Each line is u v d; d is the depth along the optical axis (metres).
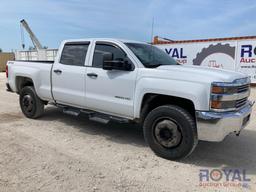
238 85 4.14
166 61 5.28
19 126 6.12
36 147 4.78
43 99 6.43
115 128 6.16
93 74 5.19
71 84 5.62
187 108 4.39
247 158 4.55
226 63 12.63
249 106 4.71
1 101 9.48
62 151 4.64
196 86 4.02
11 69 6.99
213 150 4.88
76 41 5.69
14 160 4.19
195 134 4.12
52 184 3.48
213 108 3.92
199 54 13.45
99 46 5.29
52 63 6.15
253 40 11.73
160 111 4.34
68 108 6.01
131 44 5.14
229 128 4.04
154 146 4.50
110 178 3.70
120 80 4.82
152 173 3.90
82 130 5.93
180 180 3.72
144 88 4.50
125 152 4.68
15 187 3.38
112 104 4.97
